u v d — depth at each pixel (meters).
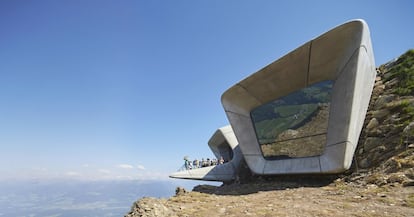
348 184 12.31
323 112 15.67
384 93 17.14
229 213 8.36
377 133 14.50
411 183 9.27
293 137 17.25
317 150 15.56
